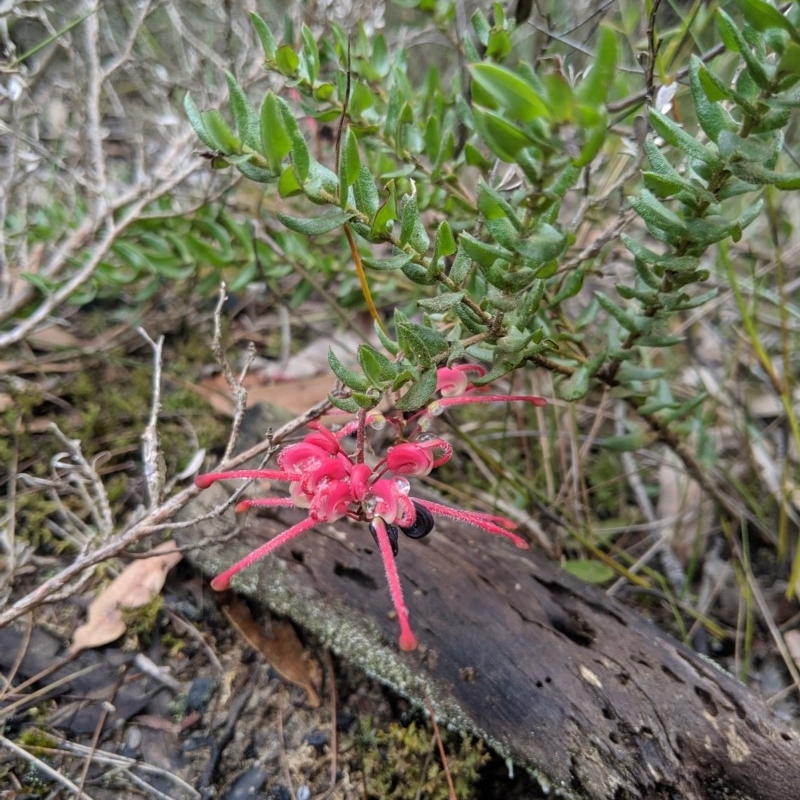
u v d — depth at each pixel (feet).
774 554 0.65
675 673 0.46
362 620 0.50
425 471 0.40
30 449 0.65
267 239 0.69
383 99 0.55
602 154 0.59
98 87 0.60
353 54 0.56
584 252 0.50
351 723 0.52
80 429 0.67
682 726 0.44
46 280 0.61
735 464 0.70
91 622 0.53
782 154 0.68
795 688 0.57
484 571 0.51
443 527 0.54
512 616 0.49
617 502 0.71
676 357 0.77
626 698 0.45
